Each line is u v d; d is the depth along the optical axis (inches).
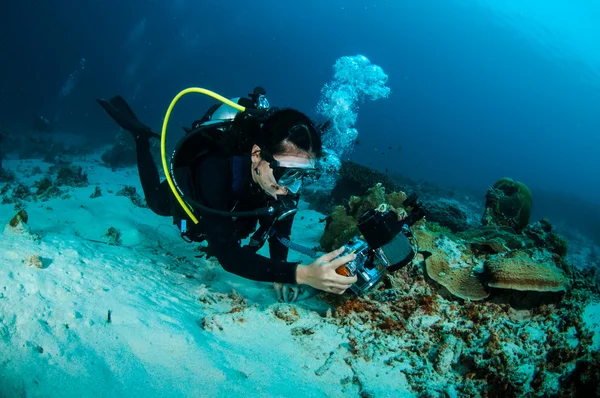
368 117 3567.9
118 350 75.2
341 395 77.5
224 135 80.6
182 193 82.4
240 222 90.1
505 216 196.1
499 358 87.8
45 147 641.6
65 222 169.0
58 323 77.2
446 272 112.0
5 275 87.8
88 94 1530.5
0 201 245.6
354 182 317.4
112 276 106.6
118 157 545.6
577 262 446.0
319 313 107.0
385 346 94.0
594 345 105.5
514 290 105.6
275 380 76.9
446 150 2733.8
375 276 83.7
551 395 92.2
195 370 74.6
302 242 203.2
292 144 71.1
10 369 62.1
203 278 133.7
